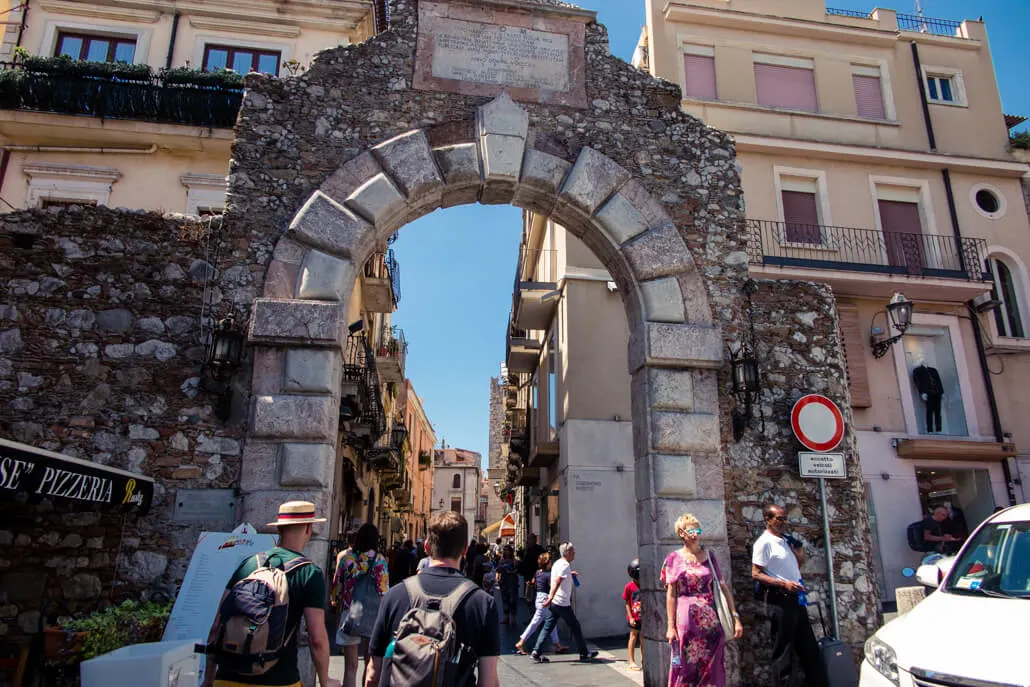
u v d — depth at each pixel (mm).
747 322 7664
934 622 4164
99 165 13734
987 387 14883
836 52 16703
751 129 15719
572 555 9414
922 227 15844
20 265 6598
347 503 17406
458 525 3328
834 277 14234
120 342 6547
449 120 7656
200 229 6926
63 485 4895
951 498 15016
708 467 7000
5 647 5547
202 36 14789
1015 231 16109
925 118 16547
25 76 13219
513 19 8125
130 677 4035
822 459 7184
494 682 2930
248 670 3344
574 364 13031
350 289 7066
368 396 15773
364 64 7664
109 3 14531
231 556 5500
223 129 13648
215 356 6281
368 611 5965
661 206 7836
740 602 6750
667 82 8297
